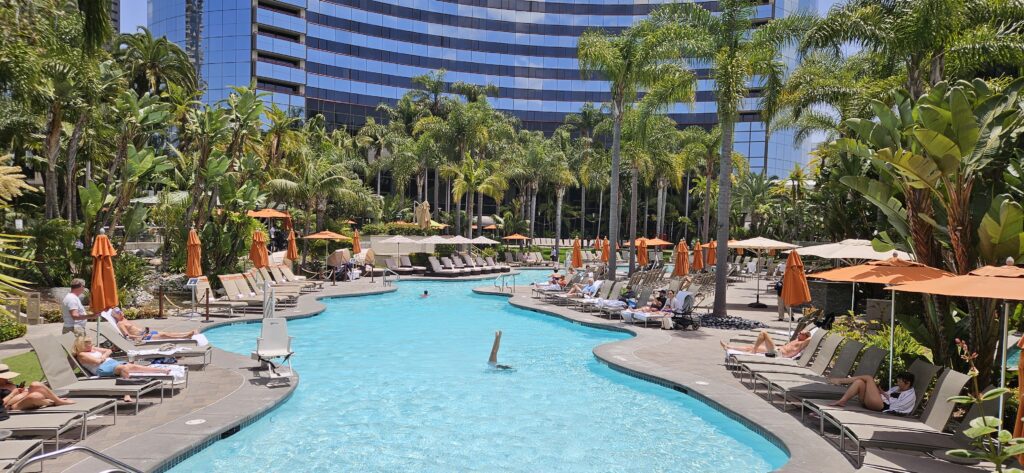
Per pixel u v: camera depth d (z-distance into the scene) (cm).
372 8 7300
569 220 7544
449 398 1039
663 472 727
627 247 6550
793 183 3419
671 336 1533
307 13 6819
